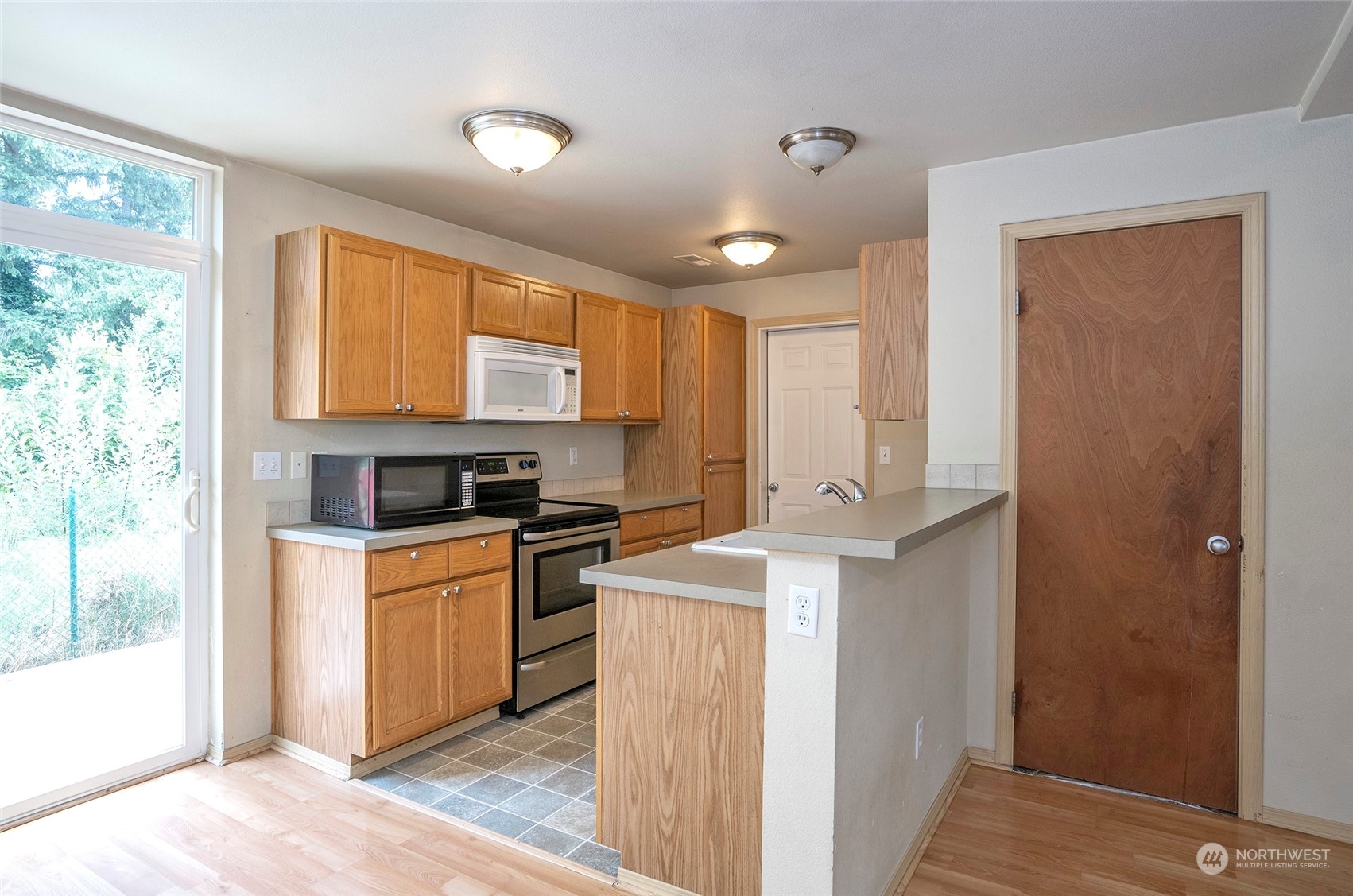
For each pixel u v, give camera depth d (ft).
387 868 6.96
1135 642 8.55
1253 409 7.88
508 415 11.30
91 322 8.23
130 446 8.55
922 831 7.48
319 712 9.10
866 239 12.96
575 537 11.69
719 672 6.23
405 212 11.32
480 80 7.18
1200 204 8.10
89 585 8.24
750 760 6.10
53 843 7.32
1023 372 9.08
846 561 5.47
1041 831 7.73
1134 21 6.11
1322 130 7.59
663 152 9.02
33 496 7.82
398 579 9.00
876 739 6.24
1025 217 9.02
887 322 10.12
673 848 6.47
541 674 11.11
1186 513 8.28
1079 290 8.77
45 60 6.77
